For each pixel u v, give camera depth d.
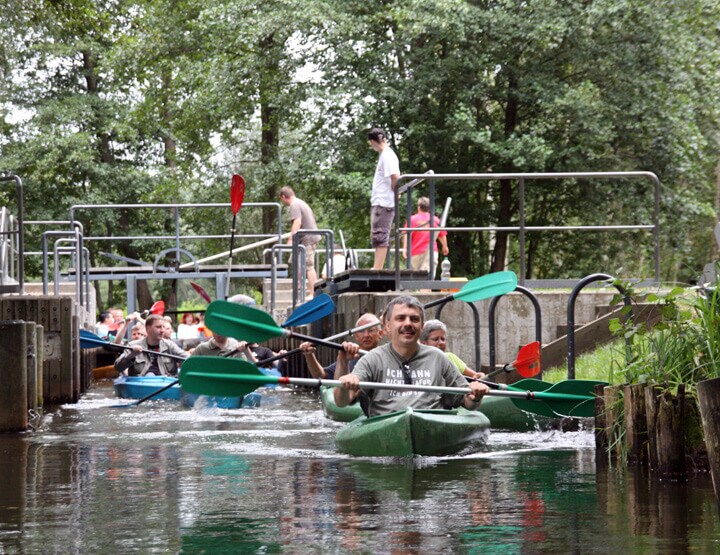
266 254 25.30
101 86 36.94
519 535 4.85
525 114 28.34
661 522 5.12
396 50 27.27
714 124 28.45
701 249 29.94
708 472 6.70
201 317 23.91
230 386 8.16
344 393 8.15
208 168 33.81
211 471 7.18
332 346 8.68
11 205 35.62
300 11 25.69
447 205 16.94
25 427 10.12
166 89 32.12
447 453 7.88
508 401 9.95
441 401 8.51
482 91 26.61
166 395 14.29
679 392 6.64
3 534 5.00
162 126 33.28
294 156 29.02
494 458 7.77
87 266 20.03
